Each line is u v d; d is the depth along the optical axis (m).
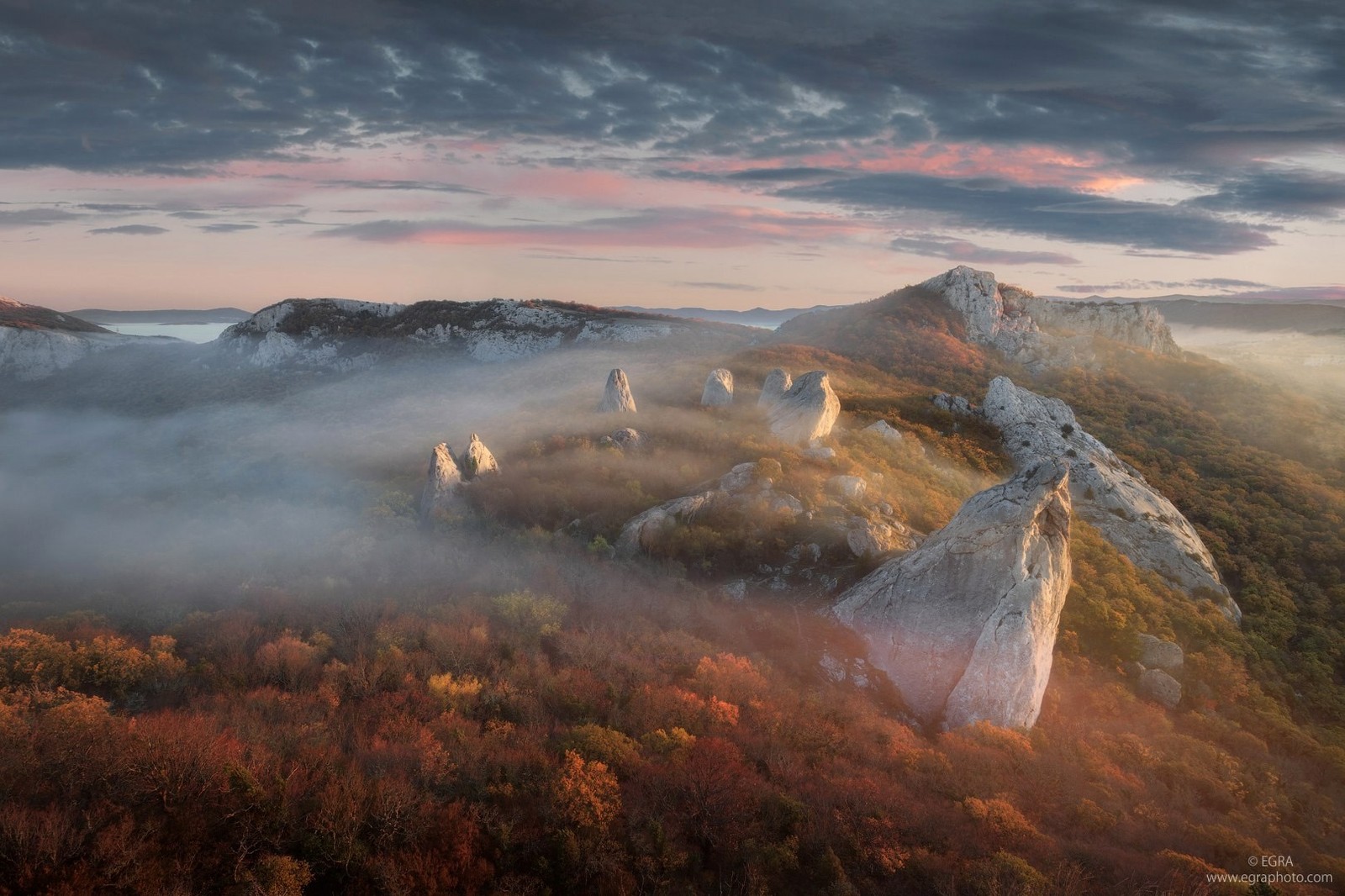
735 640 56.66
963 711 49.78
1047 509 52.03
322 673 49.78
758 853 35.31
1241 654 63.44
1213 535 87.19
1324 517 89.69
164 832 33.03
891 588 54.69
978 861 35.19
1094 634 60.84
